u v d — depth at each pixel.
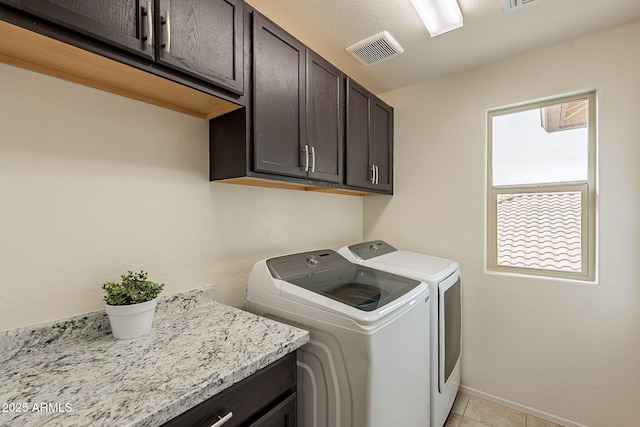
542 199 1.96
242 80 1.19
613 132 1.67
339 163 1.77
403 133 2.46
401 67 2.11
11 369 0.82
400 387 1.25
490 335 2.06
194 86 1.04
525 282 1.94
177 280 1.35
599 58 1.70
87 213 1.07
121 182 1.16
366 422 1.07
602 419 1.71
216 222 1.51
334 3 1.46
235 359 0.88
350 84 1.88
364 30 1.68
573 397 1.79
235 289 1.60
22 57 0.88
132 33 0.86
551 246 1.93
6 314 0.90
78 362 0.86
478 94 2.11
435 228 2.30
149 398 0.69
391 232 2.53
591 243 1.80
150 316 1.07
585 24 1.63
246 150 1.24
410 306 1.35
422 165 2.36
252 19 1.23
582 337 1.76
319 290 1.35
